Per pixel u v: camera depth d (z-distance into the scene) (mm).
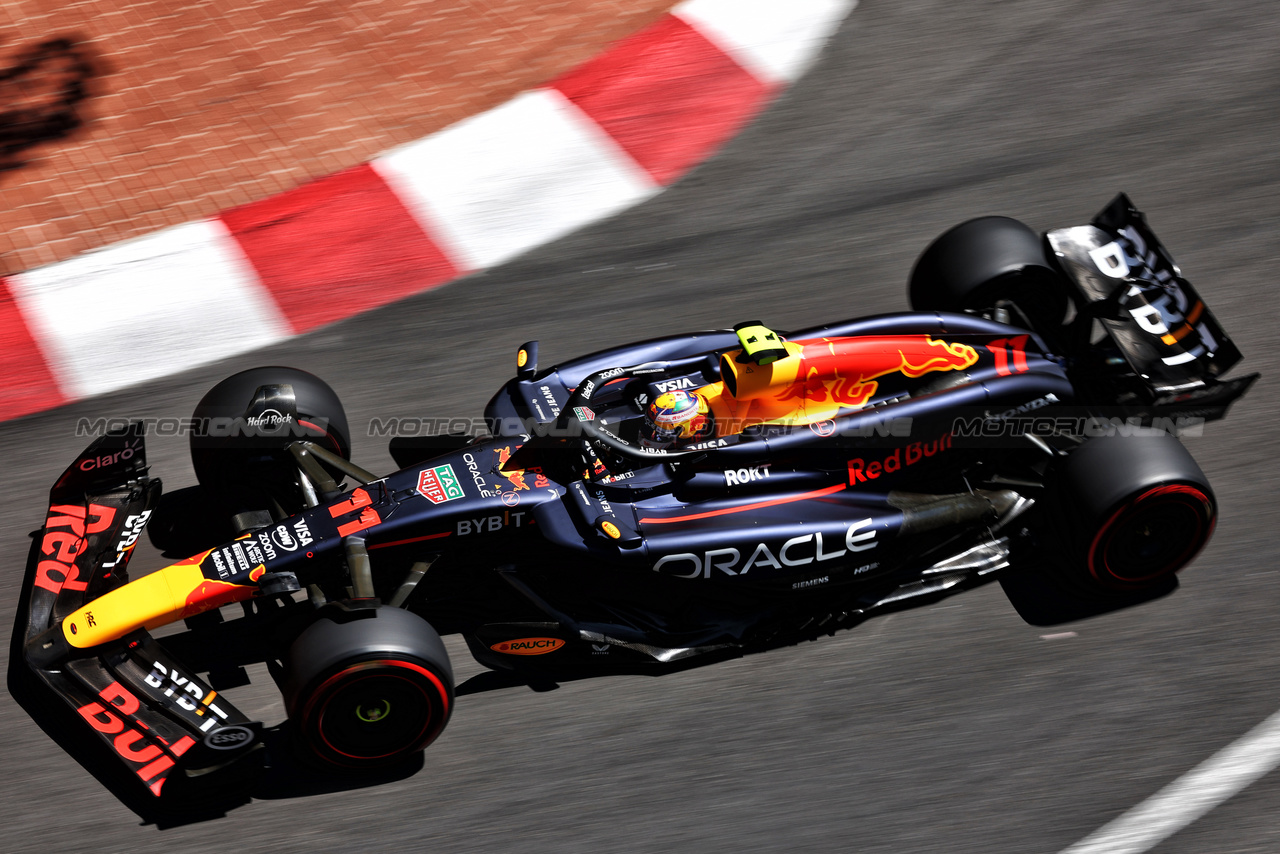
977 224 24078
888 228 30281
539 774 18656
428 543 19406
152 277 28922
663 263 29516
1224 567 21562
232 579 18438
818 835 17719
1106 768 18438
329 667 16703
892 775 18469
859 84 35000
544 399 21234
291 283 28906
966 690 19703
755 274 29141
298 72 35281
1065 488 20188
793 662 20297
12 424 25516
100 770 18688
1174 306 21797
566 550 19516
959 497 21516
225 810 18125
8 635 21125
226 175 31781
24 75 35250
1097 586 20750
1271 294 27438
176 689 17656
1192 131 32531
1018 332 22234
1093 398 22703
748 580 20188
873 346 21000
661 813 18078
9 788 18406
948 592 21359
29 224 30328
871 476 21312
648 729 19266
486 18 37375
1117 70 35000
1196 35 36094
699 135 33281
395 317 28141
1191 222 29578
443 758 18906
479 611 20938
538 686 19969
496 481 19875
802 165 32344
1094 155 32031
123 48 36188
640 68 35375
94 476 20406
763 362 19906
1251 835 17453
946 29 36969
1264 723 18922
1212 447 23984
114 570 19406
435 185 31547
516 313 28203
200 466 21781
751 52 36094
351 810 18156
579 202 31219
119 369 26781
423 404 25984
